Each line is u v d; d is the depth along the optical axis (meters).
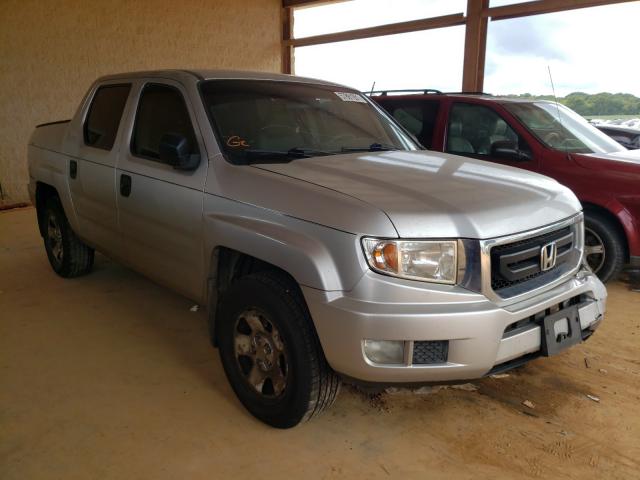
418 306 2.15
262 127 3.12
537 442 2.55
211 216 2.75
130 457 2.40
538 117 4.98
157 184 3.16
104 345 3.48
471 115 5.12
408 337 2.13
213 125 2.97
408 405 2.85
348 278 2.19
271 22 11.45
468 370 2.21
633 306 4.21
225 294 2.73
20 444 2.48
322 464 2.38
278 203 2.47
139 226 3.40
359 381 2.25
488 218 2.29
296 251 2.30
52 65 8.40
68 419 2.68
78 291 4.41
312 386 2.37
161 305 4.15
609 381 3.11
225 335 2.75
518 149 4.76
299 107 3.38
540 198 2.59
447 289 2.20
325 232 2.26
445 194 2.42
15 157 8.20
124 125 3.60
